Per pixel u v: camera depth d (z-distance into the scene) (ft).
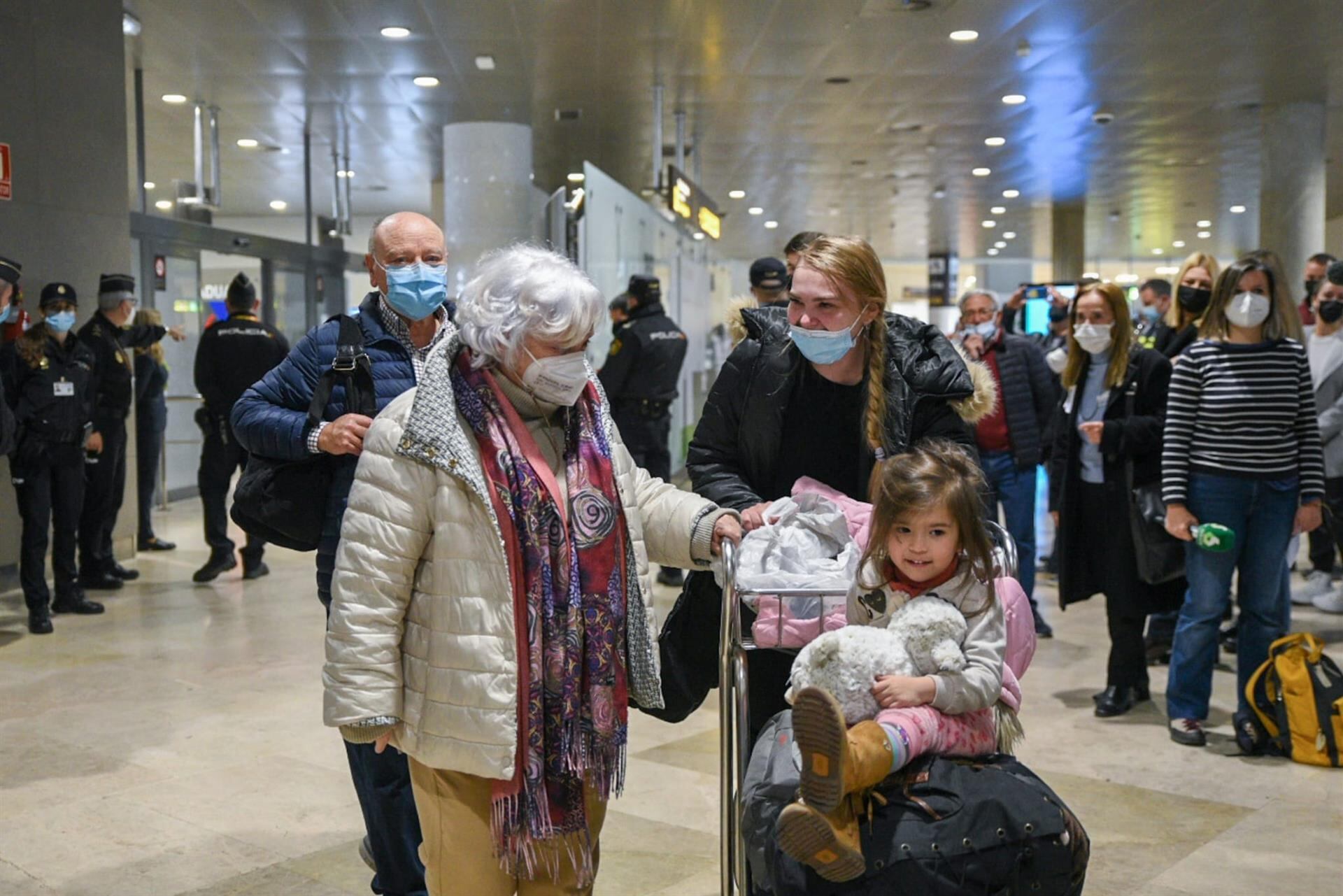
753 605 7.50
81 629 21.75
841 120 44.80
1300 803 12.92
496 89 39.11
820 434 8.86
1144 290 26.94
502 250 7.13
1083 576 16.70
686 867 11.39
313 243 50.49
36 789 13.46
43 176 25.63
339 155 50.60
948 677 6.38
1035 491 20.68
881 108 42.78
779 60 35.47
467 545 6.77
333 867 11.39
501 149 43.91
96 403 25.11
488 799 7.10
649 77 37.68
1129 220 78.02
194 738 15.37
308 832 12.27
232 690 17.63
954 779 6.22
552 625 6.95
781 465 8.98
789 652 7.81
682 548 7.86
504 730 6.70
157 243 37.91
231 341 25.93
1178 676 15.05
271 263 45.75
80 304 26.78
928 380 8.50
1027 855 6.07
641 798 13.24
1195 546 14.73
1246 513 14.38
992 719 6.66
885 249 96.32
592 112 42.96
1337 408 20.79
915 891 5.94
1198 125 46.55
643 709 8.11
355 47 33.78
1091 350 15.81
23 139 25.08
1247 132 48.03
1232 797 13.10
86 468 25.13
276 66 35.91
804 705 5.64
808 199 67.72
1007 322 32.81
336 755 14.69
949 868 5.97
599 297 6.95
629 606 7.32
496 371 7.13
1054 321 34.45
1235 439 14.23
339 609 6.82
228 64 35.58
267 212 53.57
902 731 6.14
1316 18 31.71
